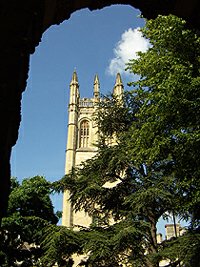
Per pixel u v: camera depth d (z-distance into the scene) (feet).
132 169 92.73
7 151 25.18
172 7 39.93
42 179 129.49
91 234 81.05
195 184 59.47
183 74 56.59
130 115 100.37
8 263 110.52
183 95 56.03
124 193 92.02
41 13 30.96
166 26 62.44
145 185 85.76
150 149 64.80
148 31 68.69
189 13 40.01
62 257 83.56
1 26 25.64
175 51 62.39
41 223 101.71
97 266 80.89
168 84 56.08
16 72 25.67
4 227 112.37
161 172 86.02
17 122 27.09
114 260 80.07
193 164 58.39
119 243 76.23
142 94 74.90
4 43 25.49
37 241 115.55
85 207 95.20
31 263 113.19
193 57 60.64
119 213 88.22
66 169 280.72
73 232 81.30
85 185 93.56
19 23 26.37
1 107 24.49
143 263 77.56
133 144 82.74
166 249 73.46
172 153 64.75
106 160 93.30
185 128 58.80
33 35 30.66
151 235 84.02
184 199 67.46
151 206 83.41
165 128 62.80
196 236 70.64
